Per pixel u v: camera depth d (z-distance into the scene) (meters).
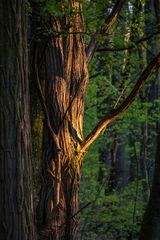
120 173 21.09
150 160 17.53
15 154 5.94
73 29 8.65
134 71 14.77
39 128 9.42
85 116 18.66
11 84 5.88
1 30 5.85
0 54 5.86
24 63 6.03
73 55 8.70
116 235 13.52
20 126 5.96
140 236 10.36
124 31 11.69
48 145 8.54
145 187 16.09
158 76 16.80
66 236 8.46
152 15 13.69
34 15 8.65
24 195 6.02
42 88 9.34
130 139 21.64
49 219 8.35
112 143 19.27
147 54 15.77
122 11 11.88
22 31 6.00
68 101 8.60
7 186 5.91
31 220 6.14
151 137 17.70
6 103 5.87
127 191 15.92
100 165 18.78
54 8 7.50
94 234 12.73
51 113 8.56
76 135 8.63
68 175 8.52
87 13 9.18
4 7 5.84
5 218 5.91
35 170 9.22
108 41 11.10
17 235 5.95
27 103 6.10
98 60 14.16
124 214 13.61
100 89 16.64
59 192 8.43
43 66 9.37
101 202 13.94
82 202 13.95
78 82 8.71
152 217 10.18
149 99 17.45
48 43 8.56
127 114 14.81
